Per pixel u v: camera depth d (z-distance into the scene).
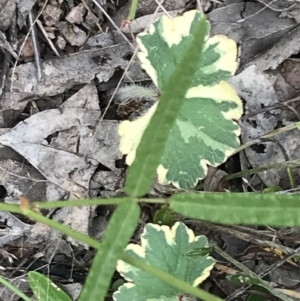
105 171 0.32
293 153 0.33
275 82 0.34
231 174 0.34
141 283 0.28
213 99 0.27
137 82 0.33
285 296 0.28
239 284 0.33
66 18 0.33
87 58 0.33
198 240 0.29
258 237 0.31
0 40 0.31
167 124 0.15
